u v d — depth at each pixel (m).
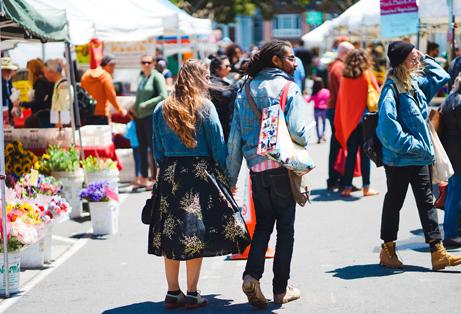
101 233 10.95
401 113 7.97
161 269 8.88
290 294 7.32
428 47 18.48
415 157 7.97
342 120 13.20
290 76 7.20
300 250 9.54
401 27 12.06
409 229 10.46
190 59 7.12
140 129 14.78
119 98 17.91
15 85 15.95
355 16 17.39
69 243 10.50
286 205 7.03
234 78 13.18
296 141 6.89
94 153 13.73
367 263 8.71
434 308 6.97
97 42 15.34
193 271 7.17
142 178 15.09
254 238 7.09
